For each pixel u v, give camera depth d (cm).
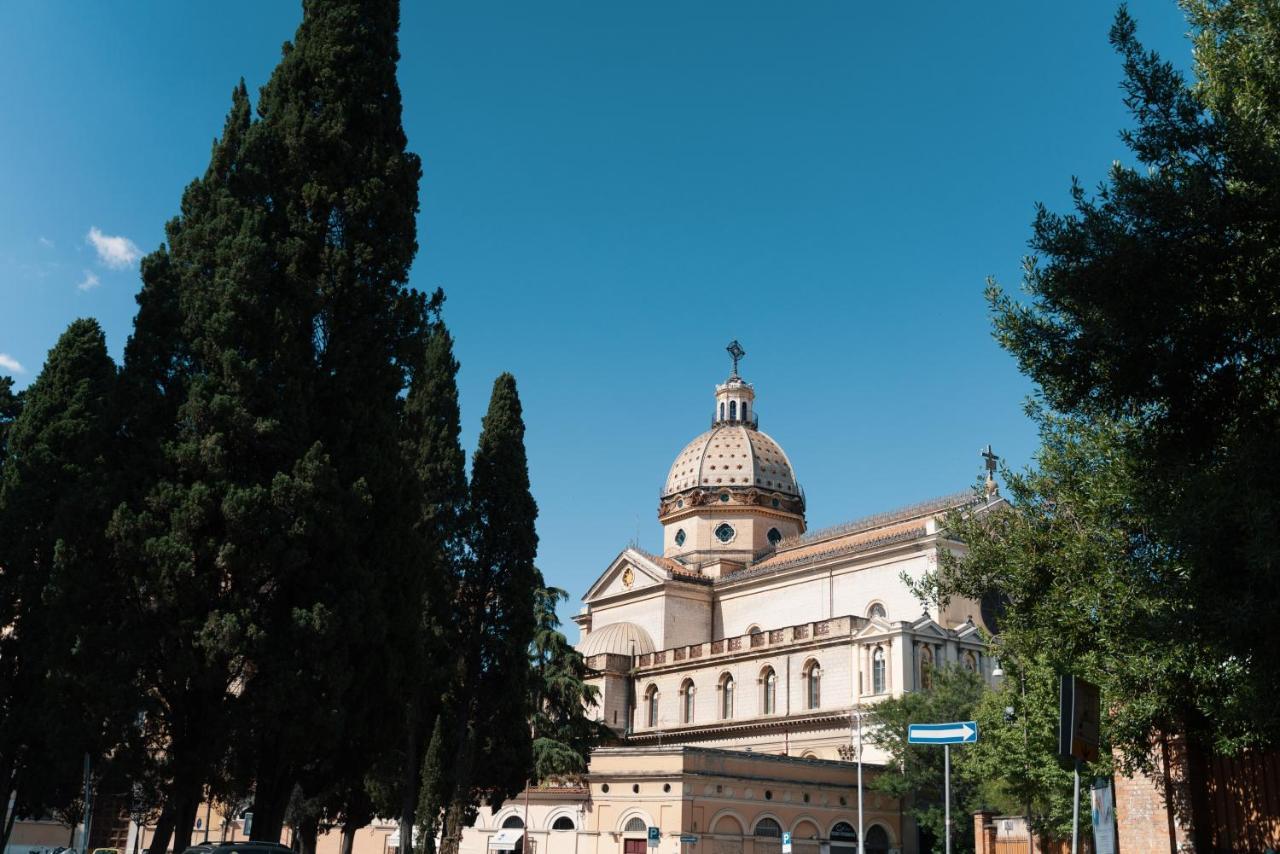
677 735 8494
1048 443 2505
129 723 2747
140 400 2978
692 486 9962
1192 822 1861
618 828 6331
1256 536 1262
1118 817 2003
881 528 8456
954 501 7844
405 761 4291
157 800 2823
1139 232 1434
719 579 9312
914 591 2869
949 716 6109
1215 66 1772
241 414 2872
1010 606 2553
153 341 3047
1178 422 1534
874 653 7231
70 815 3378
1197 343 1452
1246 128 1398
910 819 6738
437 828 4200
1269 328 1409
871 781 6756
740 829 6266
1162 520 1459
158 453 2906
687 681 8700
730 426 10481
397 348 3294
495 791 4509
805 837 6500
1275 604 1301
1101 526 2192
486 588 4631
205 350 2980
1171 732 1927
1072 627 2248
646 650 9188
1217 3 1870
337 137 3303
